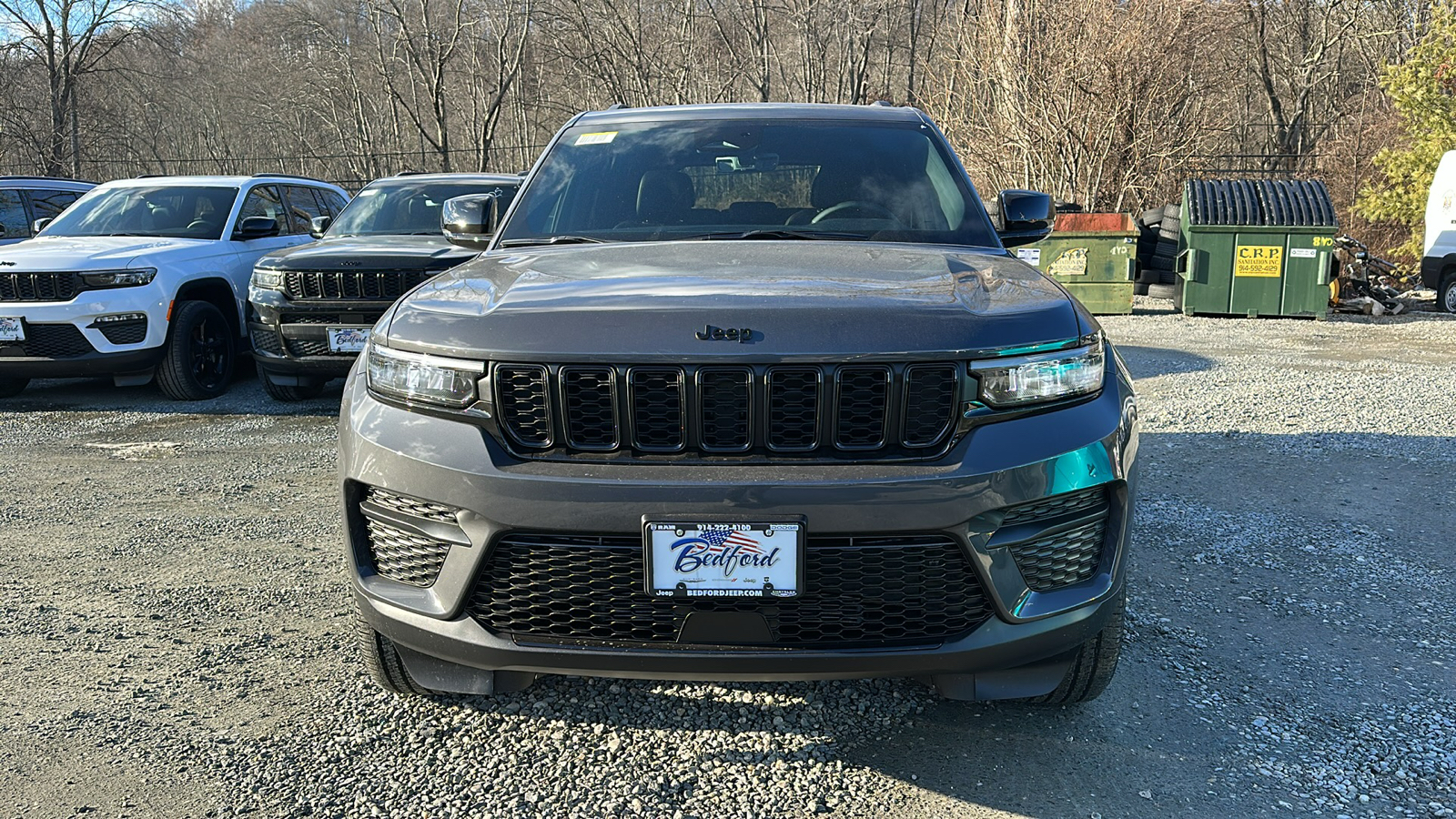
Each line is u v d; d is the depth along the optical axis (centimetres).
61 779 252
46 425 694
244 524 462
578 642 228
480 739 272
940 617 228
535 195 362
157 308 741
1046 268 1366
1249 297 1316
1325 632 346
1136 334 1174
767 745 269
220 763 259
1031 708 289
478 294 257
